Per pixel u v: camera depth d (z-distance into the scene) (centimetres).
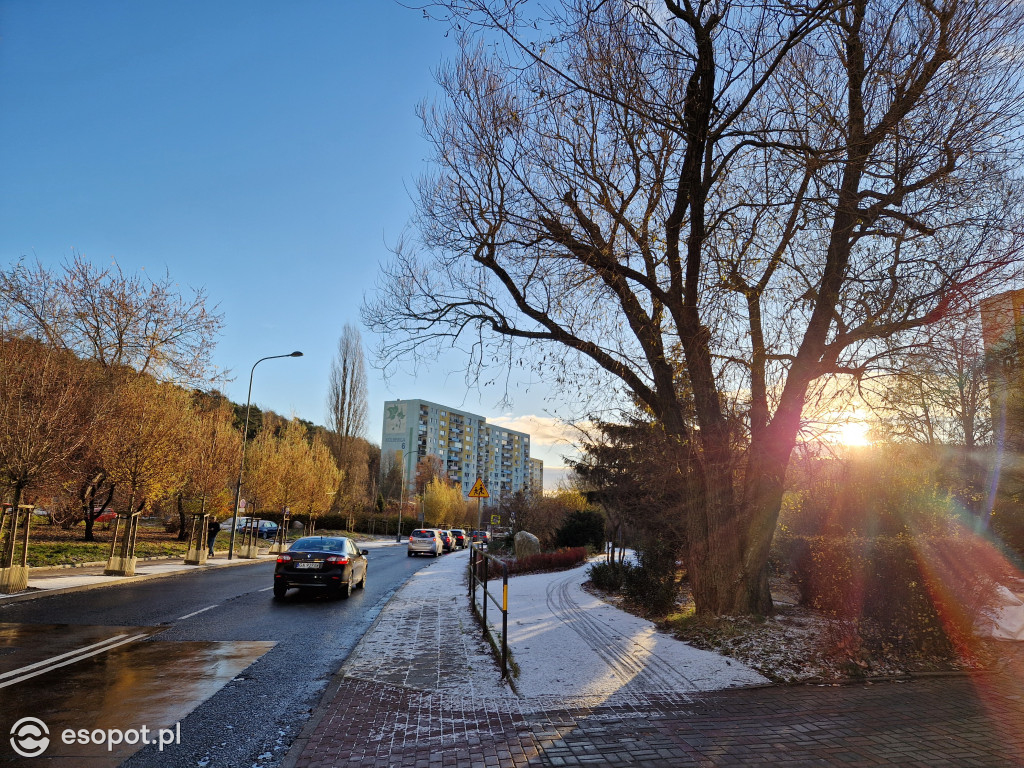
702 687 642
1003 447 1325
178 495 2623
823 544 1040
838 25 852
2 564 1341
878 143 838
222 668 729
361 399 5984
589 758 452
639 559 1733
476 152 1030
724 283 871
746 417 949
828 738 488
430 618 1122
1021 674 685
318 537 1614
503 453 14538
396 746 482
